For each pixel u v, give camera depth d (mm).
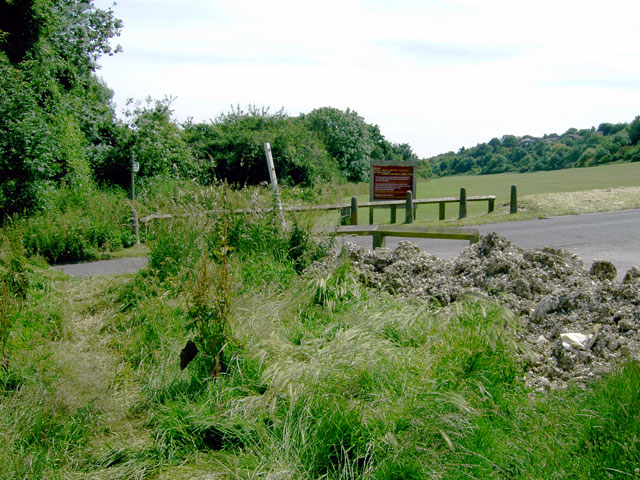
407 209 16156
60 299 6590
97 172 20297
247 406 3826
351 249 7328
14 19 19922
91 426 3752
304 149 29859
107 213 12641
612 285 5078
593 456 3131
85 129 21219
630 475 2934
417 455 3182
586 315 4934
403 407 3480
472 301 5051
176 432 3691
